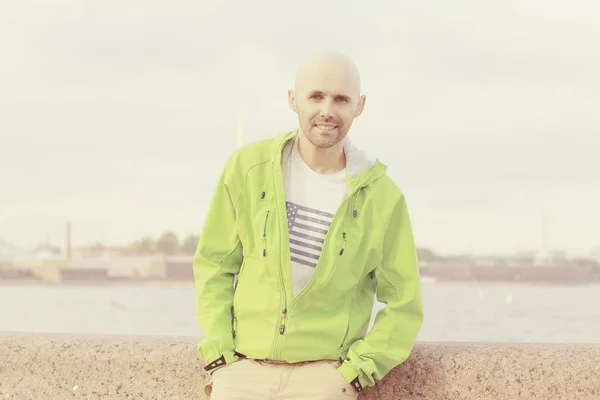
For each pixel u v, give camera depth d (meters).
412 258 2.58
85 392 2.91
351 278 2.52
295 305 2.46
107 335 3.08
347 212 2.52
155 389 2.87
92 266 66.94
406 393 2.78
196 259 2.67
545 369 2.72
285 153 2.60
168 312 29.53
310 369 2.48
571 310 32.31
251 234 2.57
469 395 2.75
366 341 2.53
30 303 36.47
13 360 2.96
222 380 2.51
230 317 2.62
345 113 2.43
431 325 26.56
